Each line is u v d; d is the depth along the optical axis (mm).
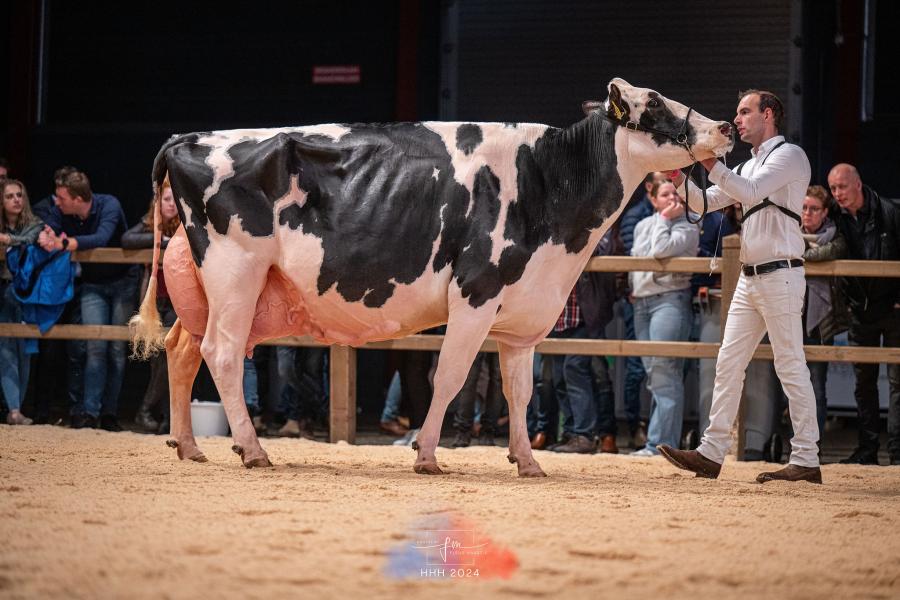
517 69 13281
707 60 12844
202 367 10289
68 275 8703
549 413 8844
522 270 6000
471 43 13383
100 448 7172
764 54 12688
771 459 8156
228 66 13547
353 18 13281
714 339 8359
